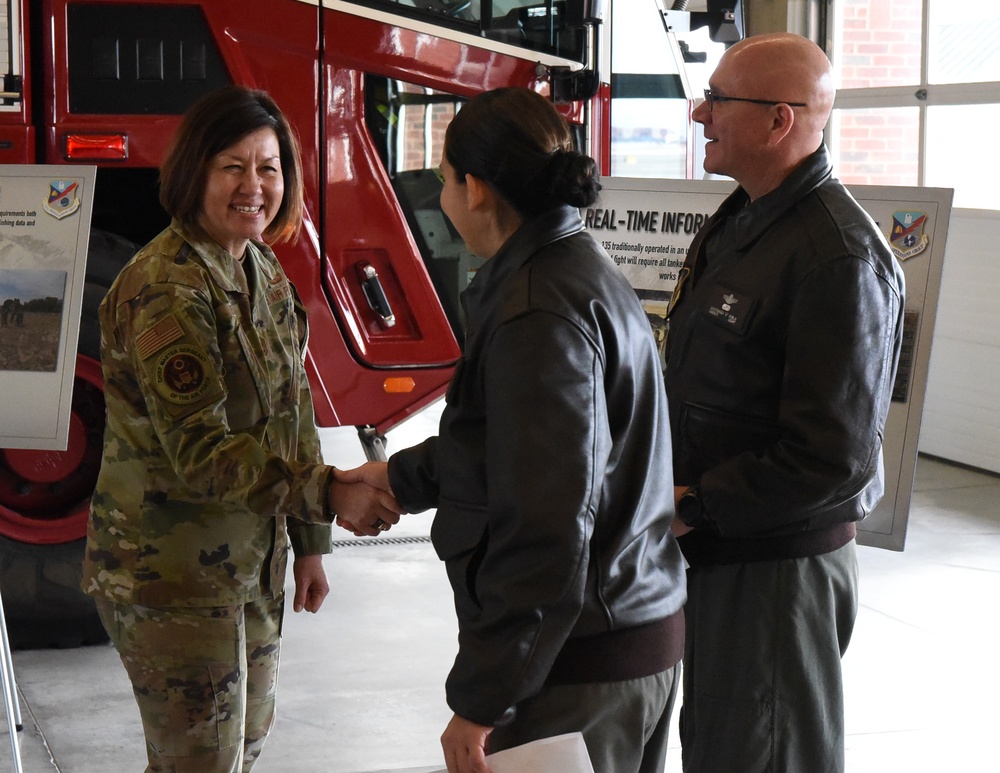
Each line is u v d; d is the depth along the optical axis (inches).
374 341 146.8
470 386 57.6
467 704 54.2
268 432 78.6
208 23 134.7
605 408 55.3
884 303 72.2
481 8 145.7
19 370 103.3
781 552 75.6
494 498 54.6
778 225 75.9
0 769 111.8
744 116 77.4
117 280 74.2
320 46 139.3
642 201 124.8
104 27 132.7
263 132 75.8
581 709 56.9
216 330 73.7
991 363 238.5
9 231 104.7
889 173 262.4
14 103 130.2
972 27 241.0
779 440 72.8
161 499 73.8
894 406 101.7
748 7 281.4
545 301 54.7
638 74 178.5
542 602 53.0
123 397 74.0
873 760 118.5
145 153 134.7
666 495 60.8
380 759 116.7
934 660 145.8
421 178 146.3
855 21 265.9
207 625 74.7
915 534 200.5
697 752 79.1
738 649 76.6
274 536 77.8
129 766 113.3
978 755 120.1
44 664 138.4
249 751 83.7
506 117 57.0
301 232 141.2
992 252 236.1
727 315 75.6
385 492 67.8
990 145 238.1
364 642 148.5
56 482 139.3
